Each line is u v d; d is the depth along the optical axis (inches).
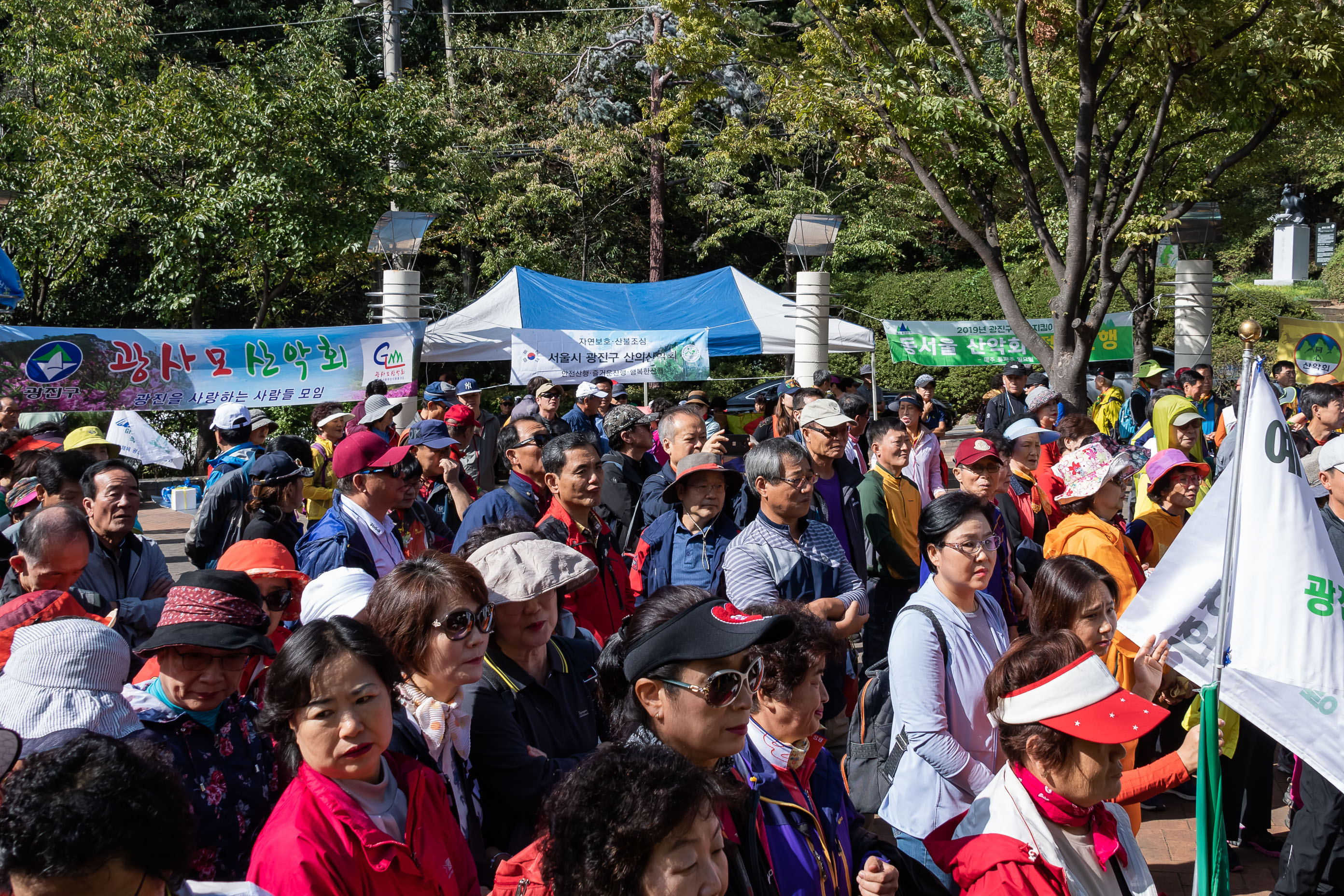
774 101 537.0
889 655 133.9
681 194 1150.3
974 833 100.6
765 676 100.3
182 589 112.2
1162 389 438.3
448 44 1066.1
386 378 428.8
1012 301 524.7
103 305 828.6
